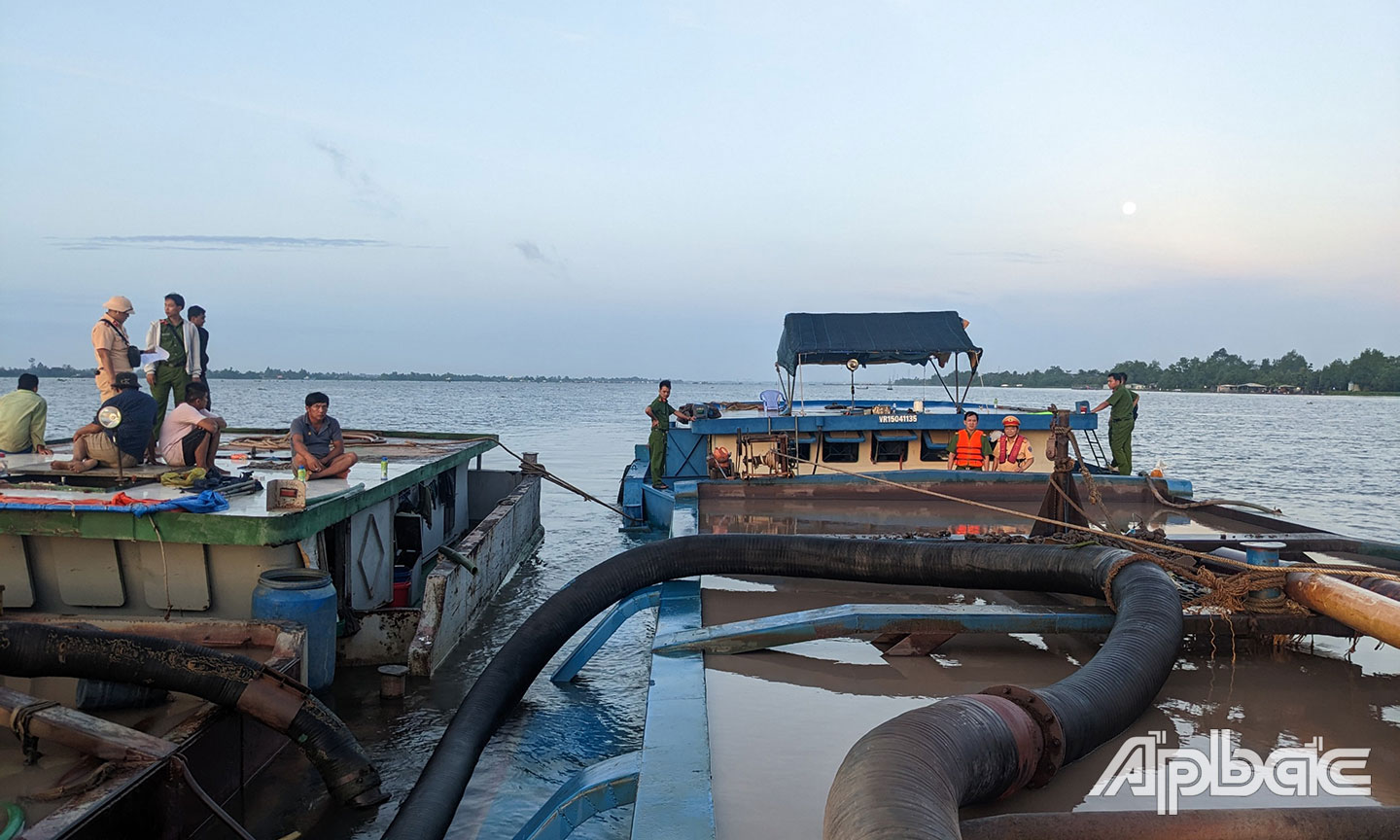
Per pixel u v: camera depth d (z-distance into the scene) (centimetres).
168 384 1221
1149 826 421
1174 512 1620
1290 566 802
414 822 588
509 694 795
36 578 855
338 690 895
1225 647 820
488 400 14688
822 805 519
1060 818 427
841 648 841
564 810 555
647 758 568
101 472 938
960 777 429
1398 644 675
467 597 1103
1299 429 7206
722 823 495
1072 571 857
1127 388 1809
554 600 905
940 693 720
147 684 596
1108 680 600
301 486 838
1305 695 719
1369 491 2775
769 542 981
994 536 973
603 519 2073
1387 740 627
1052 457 1065
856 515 1523
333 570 971
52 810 492
